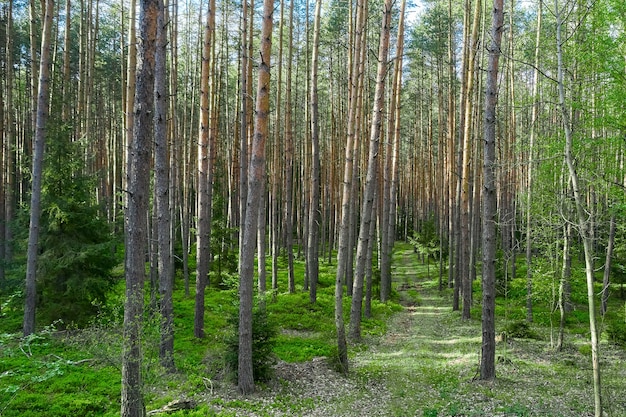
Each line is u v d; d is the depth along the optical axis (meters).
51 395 10.34
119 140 36.16
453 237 27.02
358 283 16.41
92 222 15.30
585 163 10.98
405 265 40.47
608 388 11.11
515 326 17.19
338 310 13.23
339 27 28.86
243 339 11.16
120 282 21.69
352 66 20.12
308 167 32.38
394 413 10.00
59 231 14.94
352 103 15.18
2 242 19.34
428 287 29.41
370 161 15.98
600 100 10.59
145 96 7.73
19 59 31.20
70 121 17.59
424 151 47.78
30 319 13.45
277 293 22.78
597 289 22.73
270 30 10.67
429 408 10.09
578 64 10.91
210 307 19.77
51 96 19.53
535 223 15.98
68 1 20.56
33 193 13.54
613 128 10.84
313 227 21.92
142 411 7.88
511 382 11.72
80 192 15.38
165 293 12.14
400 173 57.00
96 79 33.31
